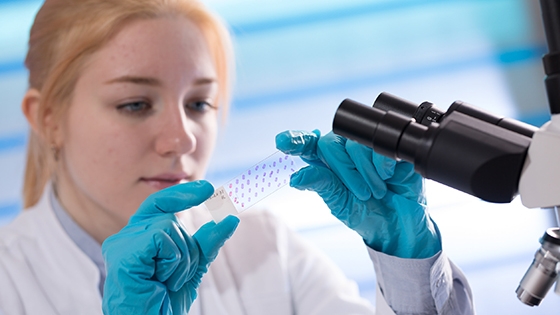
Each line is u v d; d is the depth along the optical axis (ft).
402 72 7.57
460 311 3.11
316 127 7.39
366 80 7.50
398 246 2.99
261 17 7.34
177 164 4.12
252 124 7.29
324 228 7.04
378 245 3.03
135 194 4.16
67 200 4.46
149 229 2.64
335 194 2.82
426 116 2.43
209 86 4.30
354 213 2.89
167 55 3.99
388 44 7.52
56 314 4.16
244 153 7.25
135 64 3.92
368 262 6.92
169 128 4.04
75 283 4.28
